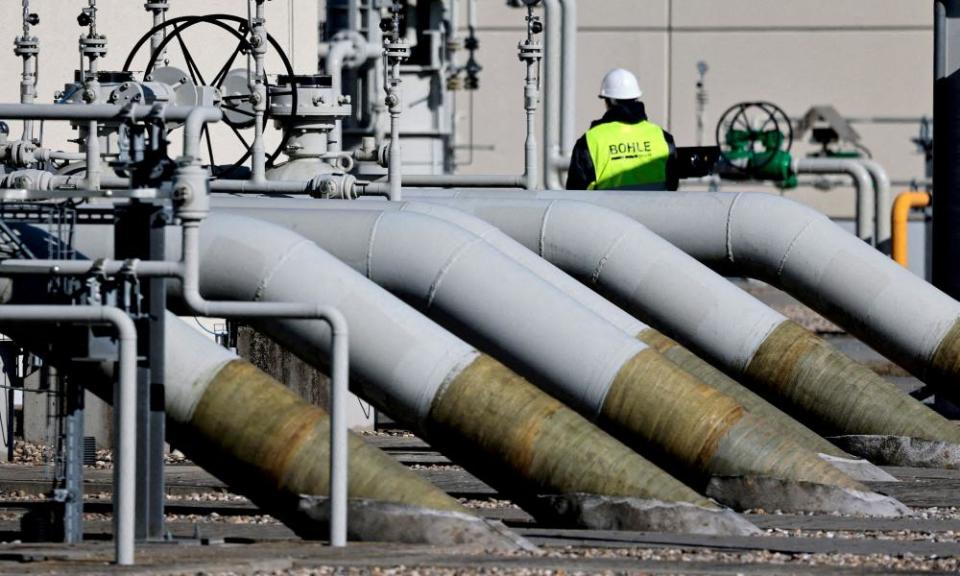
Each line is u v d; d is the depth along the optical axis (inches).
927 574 741.9
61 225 828.6
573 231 1174.3
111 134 1236.5
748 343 1178.0
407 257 955.3
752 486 948.0
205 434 818.2
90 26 1291.8
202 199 756.6
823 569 751.7
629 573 736.3
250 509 958.4
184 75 1278.3
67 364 818.2
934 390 1274.6
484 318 948.6
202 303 761.0
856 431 1170.6
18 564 729.0
